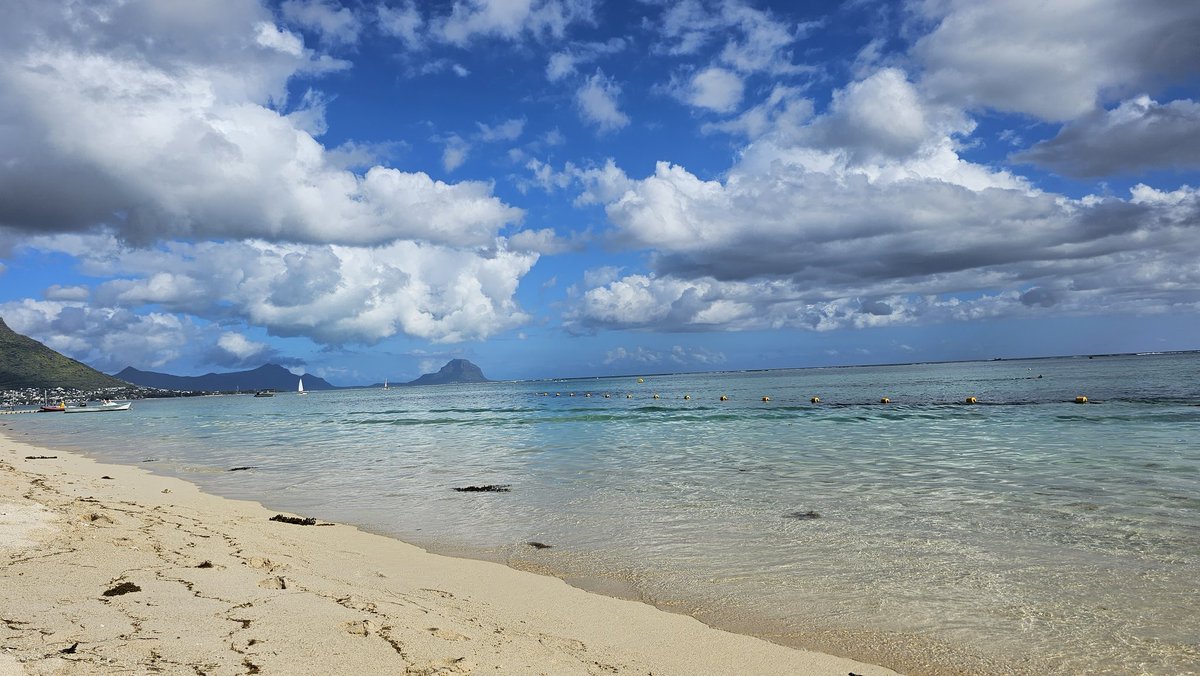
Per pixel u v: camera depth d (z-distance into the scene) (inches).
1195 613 322.0
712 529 519.2
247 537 470.3
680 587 381.7
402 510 637.9
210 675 208.7
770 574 401.4
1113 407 1702.8
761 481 745.6
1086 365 6835.6
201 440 1743.4
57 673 197.9
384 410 3636.8
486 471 909.8
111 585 301.1
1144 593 351.3
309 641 248.2
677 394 4003.4
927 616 329.1
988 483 691.4
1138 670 267.1
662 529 524.4
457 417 2541.8
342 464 1061.1
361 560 441.1
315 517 612.1
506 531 534.0
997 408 1857.8
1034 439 1093.1
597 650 284.8
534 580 398.9
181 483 864.3
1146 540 452.4
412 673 229.1
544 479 810.8
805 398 2888.8
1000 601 346.6
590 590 379.9
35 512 458.6
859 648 293.9
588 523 554.6
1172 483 654.5
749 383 5797.2
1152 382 2910.9
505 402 4015.8
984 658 281.7
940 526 509.0
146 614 262.4
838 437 1235.2
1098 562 406.9
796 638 305.6
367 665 231.5
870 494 648.4
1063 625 313.4
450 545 492.4
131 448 1517.0
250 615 272.7
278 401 7701.8
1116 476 705.6
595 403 3297.2
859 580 386.0
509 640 282.0
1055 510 552.1
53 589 287.9
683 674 262.5
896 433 1279.5
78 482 805.2
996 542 458.9
